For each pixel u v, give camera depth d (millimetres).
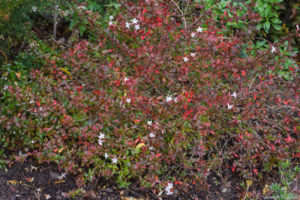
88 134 2594
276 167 2963
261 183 2846
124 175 2537
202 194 2740
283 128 2908
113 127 2750
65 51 3232
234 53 2957
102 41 3121
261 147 2826
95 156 2594
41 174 2658
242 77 3012
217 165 2873
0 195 2416
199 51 2986
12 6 3064
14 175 2598
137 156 2549
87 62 3023
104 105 2609
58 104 2697
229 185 2822
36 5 3350
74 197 2518
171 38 3156
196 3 3369
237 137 2811
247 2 3855
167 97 2695
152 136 2514
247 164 2834
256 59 2965
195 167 2637
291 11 4234
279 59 3064
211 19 3092
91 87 2930
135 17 2893
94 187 2648
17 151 2791
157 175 2691
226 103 2727
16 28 3365
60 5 3482
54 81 3023
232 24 3605
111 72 2758
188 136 2746
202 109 2688
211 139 2811
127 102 2711
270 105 3248
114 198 2598
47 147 2570
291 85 2975
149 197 2646
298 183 2824
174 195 2699
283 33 4066
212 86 2979
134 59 2918
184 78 3049
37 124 2691
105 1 4086
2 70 3191
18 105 2684
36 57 3266
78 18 3627
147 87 3025
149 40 3066
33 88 2873
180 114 2873
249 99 2877
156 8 2818
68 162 2561
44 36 4066
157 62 2773
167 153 2713
